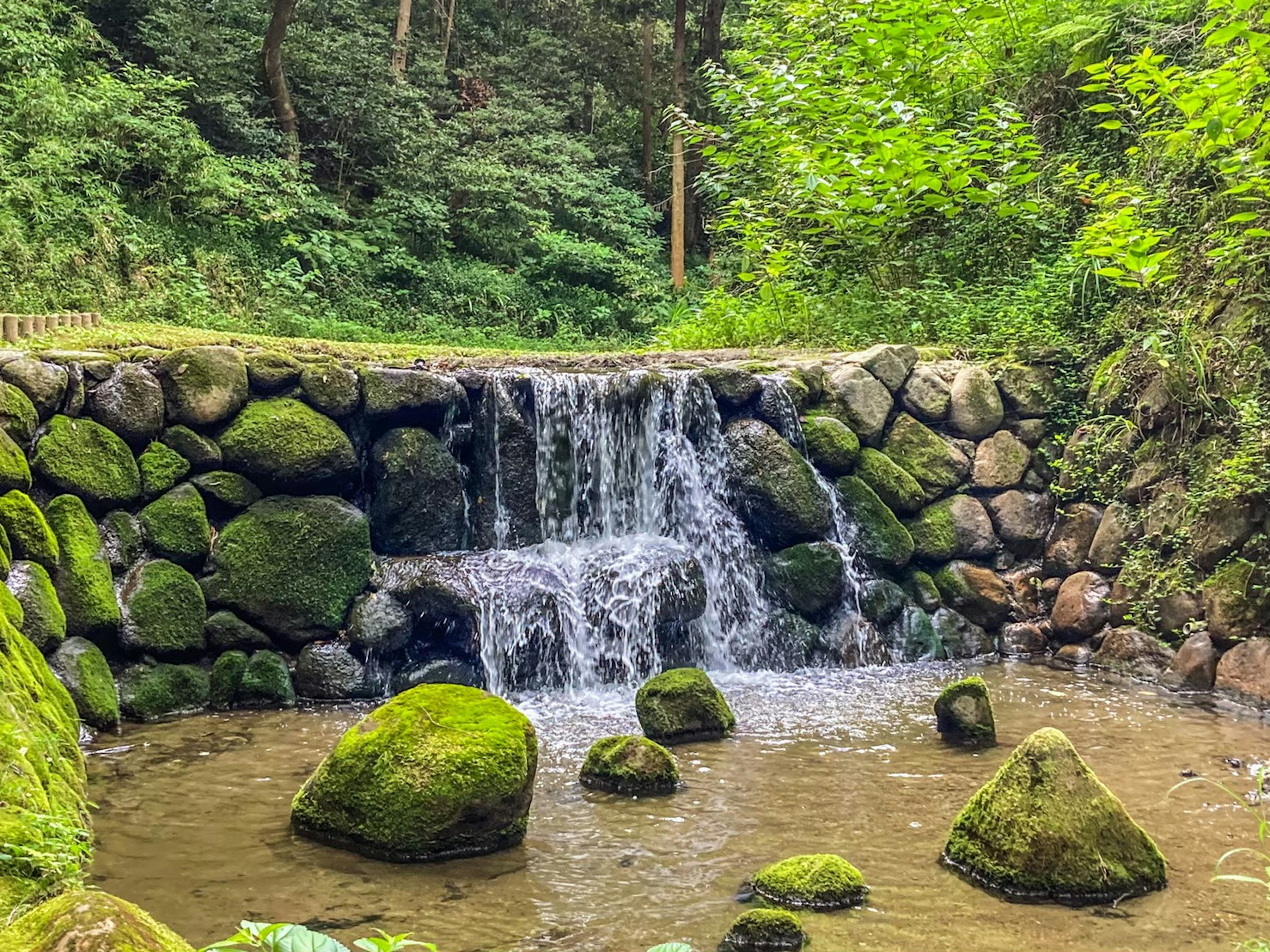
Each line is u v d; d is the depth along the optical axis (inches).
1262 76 232.5
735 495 292.7
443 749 158.9
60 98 537.3
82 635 219.9
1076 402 320.2
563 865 153.2
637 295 877.8
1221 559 260.8
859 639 287.1
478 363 315.3
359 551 254.4
